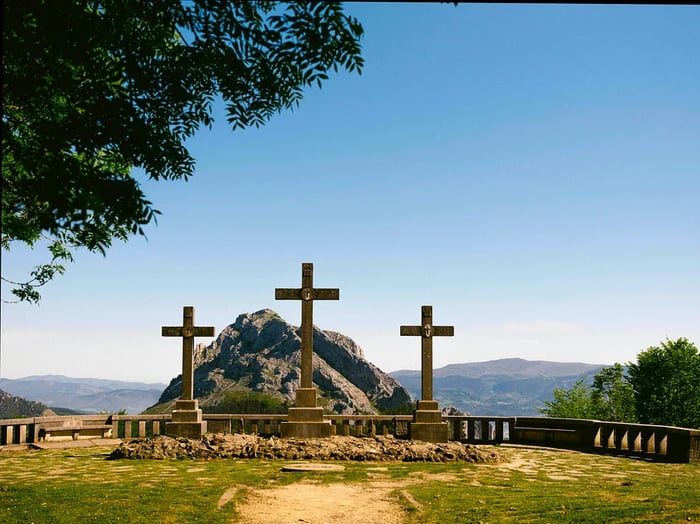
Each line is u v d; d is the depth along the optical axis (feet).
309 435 62.69
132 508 32.99
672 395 164.55
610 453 61.77
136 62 22.81
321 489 39.63
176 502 34.45
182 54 23.67
